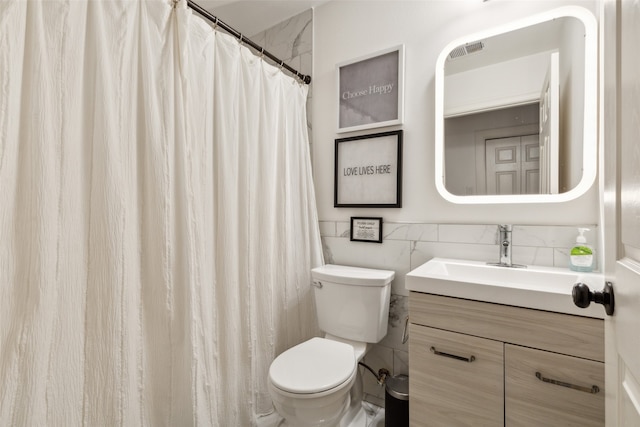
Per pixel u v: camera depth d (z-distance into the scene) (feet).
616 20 1.66
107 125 2.95
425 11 5.10
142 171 3.34
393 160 5.37
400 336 5.25
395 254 5.33
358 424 4.86
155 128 3.35
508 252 4.21
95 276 2.88
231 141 4.38
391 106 5.37
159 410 3.38
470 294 3.35
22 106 2.51
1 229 2.37
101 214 2.91
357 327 4.76
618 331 1.64
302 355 4.20
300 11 6.44
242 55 4.65
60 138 2.68
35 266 2.50
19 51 2.47
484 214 4.66
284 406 3.59
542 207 4.27
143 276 3.35
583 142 4.03
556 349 2.94
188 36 3.65
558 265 4.10
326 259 6.16
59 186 2.67
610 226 1.82
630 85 1.45
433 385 3.61
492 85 4.62
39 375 2.50
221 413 4.17
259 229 4.92
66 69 2.72
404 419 4.30
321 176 6.25
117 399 2.96
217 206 4.21
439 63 4.94
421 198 5.15
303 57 6.45
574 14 4.08
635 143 1.38
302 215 5.80
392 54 5.36
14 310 2.43
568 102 4.14
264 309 4.92
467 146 4.78
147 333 3.35
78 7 2.83
